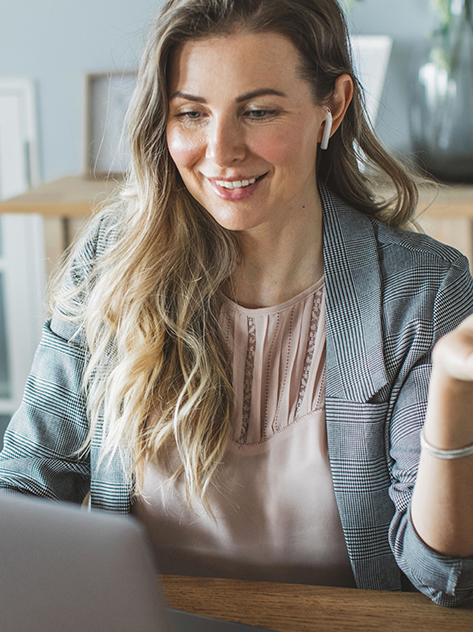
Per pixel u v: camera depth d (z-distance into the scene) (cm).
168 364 111
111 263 114
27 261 304
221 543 110
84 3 269
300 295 109
